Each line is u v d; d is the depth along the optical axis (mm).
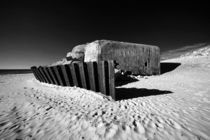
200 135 2303
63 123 2729
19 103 3980
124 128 2490
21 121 2852
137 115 3119
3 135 2324
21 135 2330
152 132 2383
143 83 8211
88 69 5000
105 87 4559
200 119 2928
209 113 3246
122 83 8664
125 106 3791
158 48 12852
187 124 2693
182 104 3949
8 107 3689
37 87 6578
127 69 11070
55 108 3516
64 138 2225
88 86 5270
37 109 3477
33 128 2562
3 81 9773
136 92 5738
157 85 7293
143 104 3984
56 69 5973
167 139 2186
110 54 10531
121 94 5383
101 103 4016
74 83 5695
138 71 11586
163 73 13273
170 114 3201
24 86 7043
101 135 2277
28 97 4602
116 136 2252
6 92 5559
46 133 2389
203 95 4887
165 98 4641
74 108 3545
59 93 5211
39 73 7926
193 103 4023
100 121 2758
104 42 10578
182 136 2270
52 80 6871
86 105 3818
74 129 2488
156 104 3975
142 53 11906
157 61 12711
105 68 4477
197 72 11023
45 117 3020
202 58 17078
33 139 2217
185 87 6426
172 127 2568
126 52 11156
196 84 6984
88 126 2564
